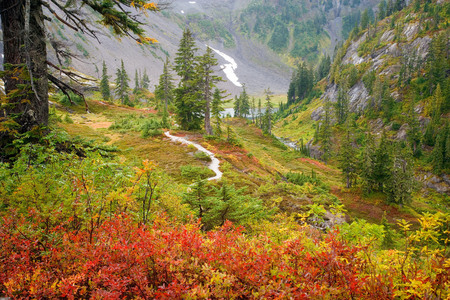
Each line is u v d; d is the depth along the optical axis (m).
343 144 49.91
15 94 6.91
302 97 175.00
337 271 2.65
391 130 93.75
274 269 2.87
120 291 2.44
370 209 41.06
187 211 7.61
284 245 3.25
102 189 4.30
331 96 137.00
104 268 2.52
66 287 2.38
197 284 2.62
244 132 91.44
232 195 9.89
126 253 2.70
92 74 168.00
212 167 32.31
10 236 3.04
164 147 39.53
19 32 6.71
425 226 2.94
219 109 51.75
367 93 114.88
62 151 6.75
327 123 97.06
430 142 83.19
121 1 7.45
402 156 43.28
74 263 2.93
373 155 45.38
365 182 44.75
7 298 2.34
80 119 63.84
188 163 32.69
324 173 64.75
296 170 61.59
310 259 2.94
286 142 120.88
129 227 3.58
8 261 2.72
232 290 2.62
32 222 3.48
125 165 5.74
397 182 41.81
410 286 2.48
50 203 3.83
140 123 56.91
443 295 2.32
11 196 3.99
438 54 98.75
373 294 2.39
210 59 48.44
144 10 7.60
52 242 3.20
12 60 7.29
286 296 2.29
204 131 53.34
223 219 8.91
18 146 5.99
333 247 3.03
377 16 171.00
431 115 88.62
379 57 128.62
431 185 70.81
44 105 7.67
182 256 2.91
